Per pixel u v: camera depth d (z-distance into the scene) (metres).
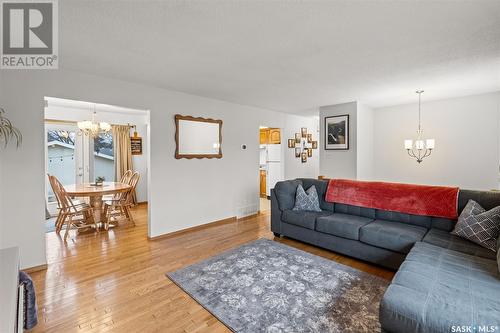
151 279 2.45
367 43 2.19
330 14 1.73
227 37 2.08
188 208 4.05
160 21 1.82
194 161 4.11
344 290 2.22
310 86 3.57
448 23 1.85
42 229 2.69
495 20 1.80
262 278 2.44
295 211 3.53
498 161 3.92
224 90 3.80
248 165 5.04
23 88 2.58
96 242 3.51
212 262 2.82
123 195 4.67
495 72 2.96
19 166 2.57
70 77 2.87
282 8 1.66
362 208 3.30
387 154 5.09
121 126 6.03
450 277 1.64
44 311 1.95
